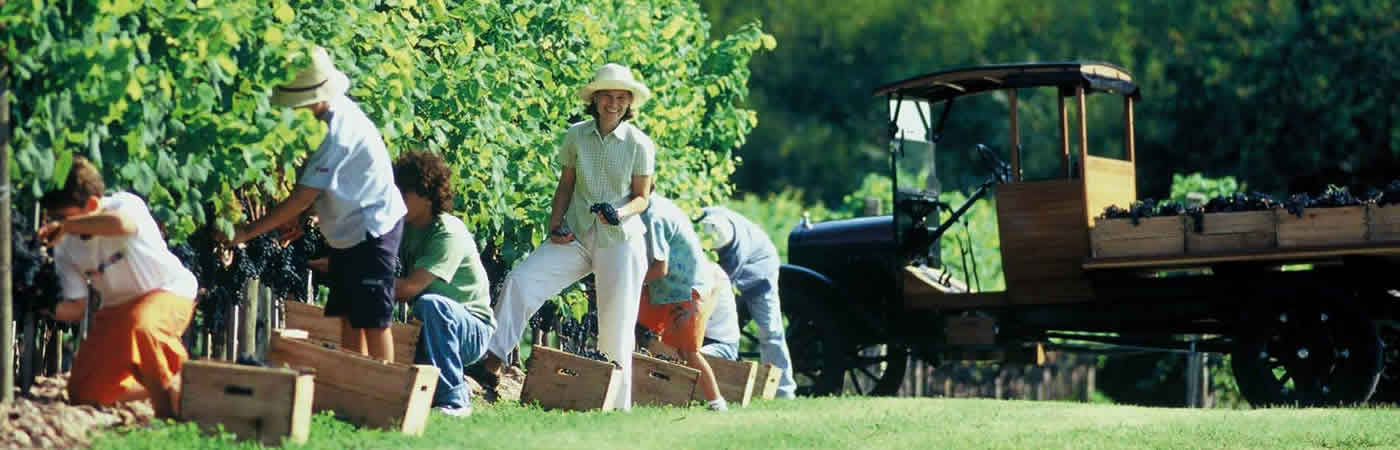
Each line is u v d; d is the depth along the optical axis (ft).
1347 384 72.74
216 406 36.29
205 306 47.14
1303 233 71.20
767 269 73.72
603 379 50.72
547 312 65.26
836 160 227.40
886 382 84.84
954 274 102.27
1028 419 54.44
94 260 37.55
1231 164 180.34
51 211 36.94
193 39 38.73
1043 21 214.69
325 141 42.63
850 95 228.43
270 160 44.16
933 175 84.23
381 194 43.11
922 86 80.59
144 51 37.47
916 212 82.89
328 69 42.88
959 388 107.34
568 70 63.21
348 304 42.83
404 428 40.09
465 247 48.37
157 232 38.40
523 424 44.60
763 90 231.71
